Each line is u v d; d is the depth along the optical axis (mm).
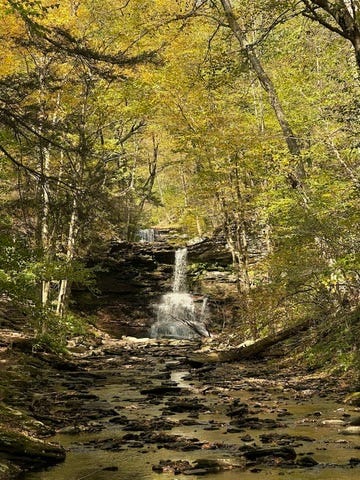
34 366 14203
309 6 10438
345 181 14070
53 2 15359
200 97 17734
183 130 18516
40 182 9406
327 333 13844
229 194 18734
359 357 11438
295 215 13695
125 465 5539
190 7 16109
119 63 9734
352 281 13328
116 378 13211
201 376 13156
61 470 5375
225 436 6809
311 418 7836
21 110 9062
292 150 14562
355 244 12266
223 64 13156
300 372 12758
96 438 6805
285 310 16797
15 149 13773
